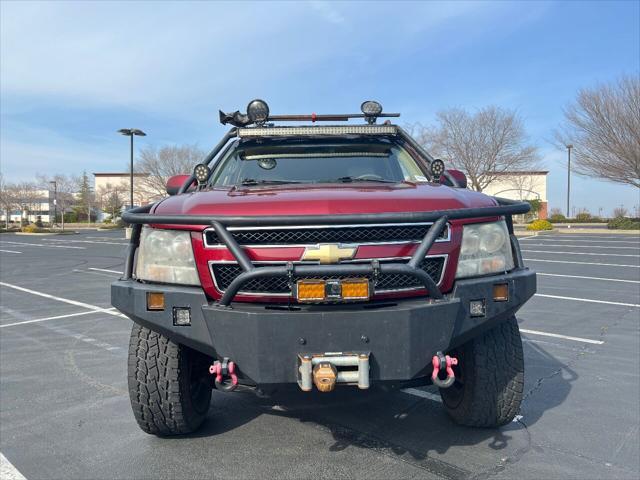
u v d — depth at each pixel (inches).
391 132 164.4
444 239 107.2
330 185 133.0
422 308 98.9
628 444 126.0
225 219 101.0
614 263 556.4
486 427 132.7
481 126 1317.7
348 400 157.9
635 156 1257.4
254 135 163.3
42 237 1551.4
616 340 228.7
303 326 96.9
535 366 191.2
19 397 165.2
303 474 112.5
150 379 120.6
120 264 652.7
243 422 142.0
